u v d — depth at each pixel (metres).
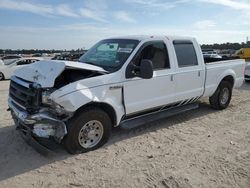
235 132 6.02
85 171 4.26
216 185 3.86
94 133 4.94
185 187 3.81
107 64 5.39
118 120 5.20
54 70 4.59
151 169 4.31
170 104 6.17
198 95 6.82
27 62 17.98
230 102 8.88
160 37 5.97
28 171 4.26
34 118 4.42
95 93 4.74
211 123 6.65
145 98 5.55
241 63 8.23
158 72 5.76
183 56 6.36
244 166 4.41
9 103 5.33
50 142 4.87
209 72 7.02
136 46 5.47
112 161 4.59
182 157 4.74
